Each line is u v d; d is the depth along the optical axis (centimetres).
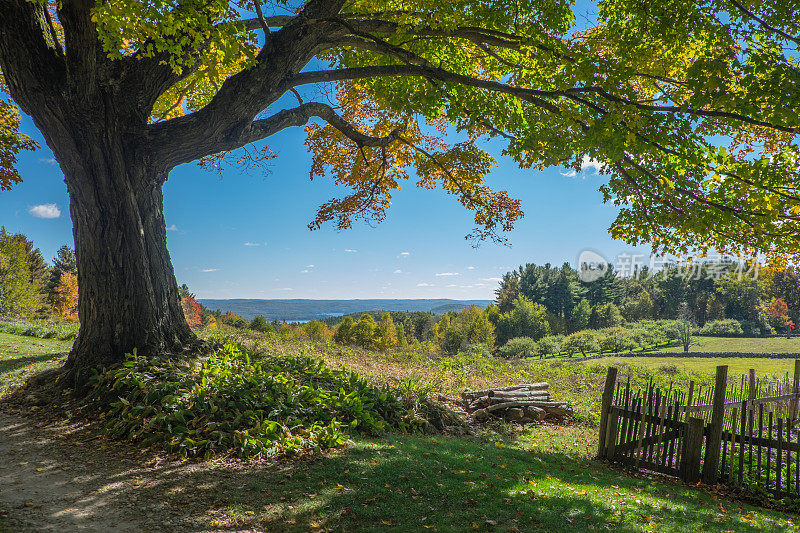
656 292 9356
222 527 453
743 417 716
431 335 8875
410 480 578
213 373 889
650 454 784
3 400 922
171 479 571
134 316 979
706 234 1074
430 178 1593
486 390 1315
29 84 837
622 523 494
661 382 1941
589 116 941
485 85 994
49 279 6212
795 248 997
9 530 436
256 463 626
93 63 845
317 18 927
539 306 8306
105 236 959
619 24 1027
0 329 2019
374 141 1336
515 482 609
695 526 505
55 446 691
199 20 729
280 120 1095
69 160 912
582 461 829
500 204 1528
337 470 602
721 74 812
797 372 1184
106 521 464
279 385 873
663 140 877
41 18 862
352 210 1625
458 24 926
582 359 4519
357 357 1920
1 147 1391
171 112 1521
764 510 624
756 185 968
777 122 807
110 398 838
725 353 4088
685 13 859
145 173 989
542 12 902
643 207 1108
